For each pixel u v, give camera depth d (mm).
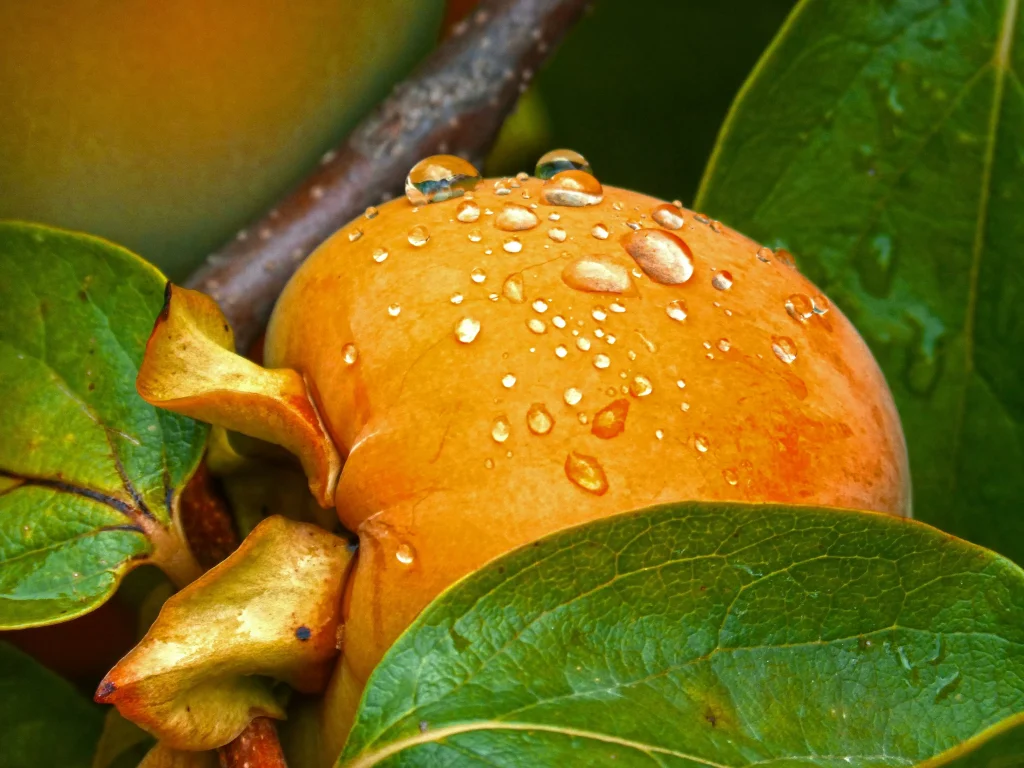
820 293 352
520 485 325
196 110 366
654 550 319
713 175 382
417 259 340
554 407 327
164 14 356
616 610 319
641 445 325
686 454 326
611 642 319
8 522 350
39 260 359
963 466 384
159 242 380
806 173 384
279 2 365
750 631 320
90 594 347
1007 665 320
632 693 317
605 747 314
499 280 335
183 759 337
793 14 381
